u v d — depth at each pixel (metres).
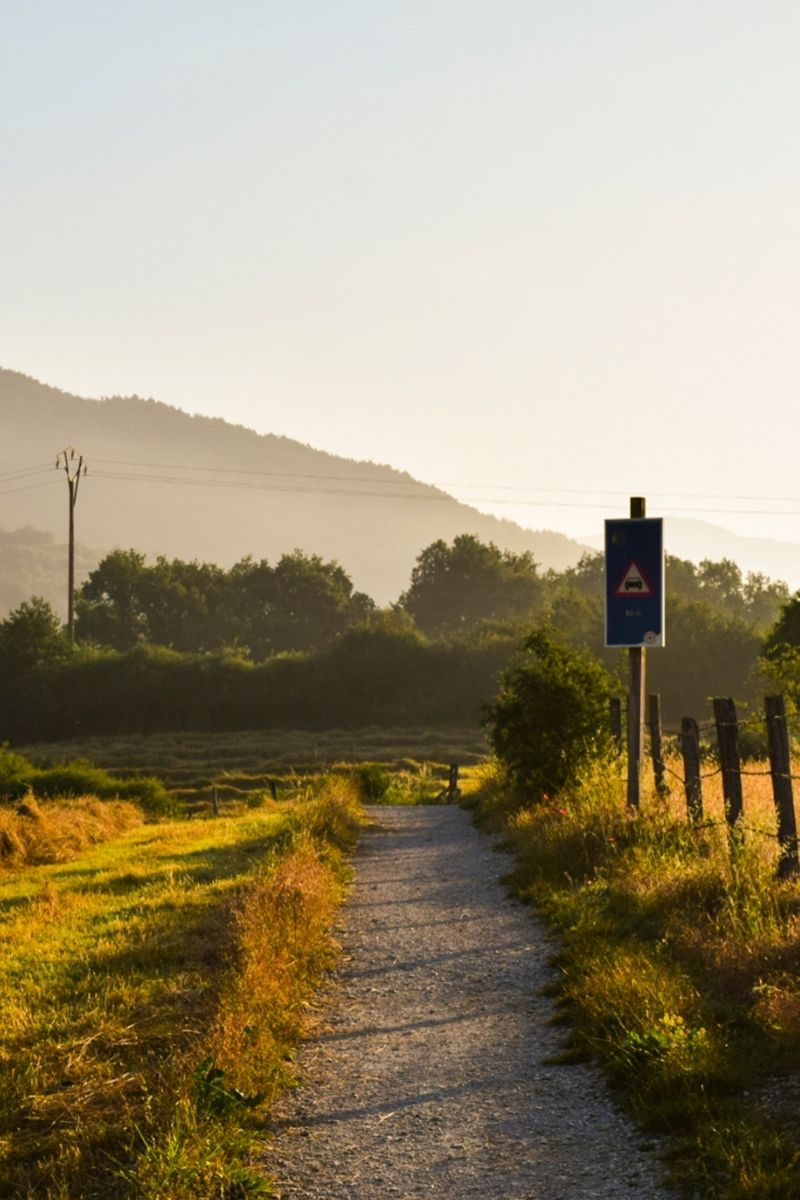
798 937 10.75
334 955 14.55
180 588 170.75
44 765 89.75
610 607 20.45
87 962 14.11
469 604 193.75
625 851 17.08
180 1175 7.31
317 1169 7.97
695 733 17.20
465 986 12.71
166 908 17.94
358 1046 10.78
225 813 46.44
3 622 125.44
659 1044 8.94
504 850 23.16
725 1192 6.79
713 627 118.25
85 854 31.31
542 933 14.93
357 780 47.53
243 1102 8.71
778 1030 9.05
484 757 73.69
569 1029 10.73
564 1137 8.18
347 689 119.12
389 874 21.47
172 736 112.81
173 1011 11.50
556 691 26.58
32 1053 10.38
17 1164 8.12
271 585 178.12
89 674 120.69
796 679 23.23
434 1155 8.09
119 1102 9.12
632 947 12.21
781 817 13.24
